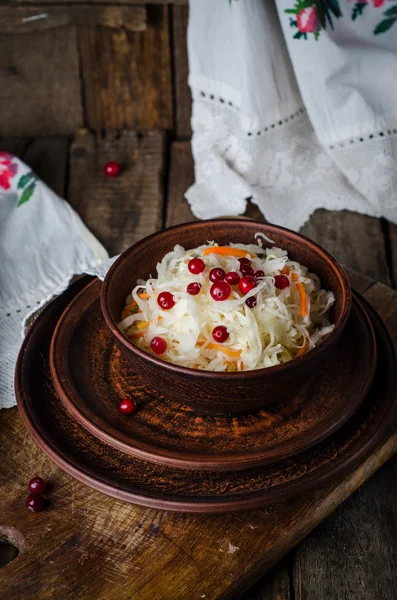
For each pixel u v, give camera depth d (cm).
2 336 63
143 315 54
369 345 56
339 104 75
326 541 53
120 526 49
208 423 52
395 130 74
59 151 89
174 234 58
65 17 83
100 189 83
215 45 75
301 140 80
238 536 48
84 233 73
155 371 49
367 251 75
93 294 60
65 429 52
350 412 51
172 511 49
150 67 88
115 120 92
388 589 50
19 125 93
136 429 51
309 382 54
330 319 55
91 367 56
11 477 52
